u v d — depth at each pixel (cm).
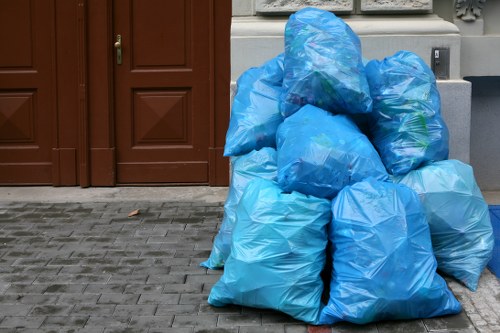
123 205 580
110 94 623
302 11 450
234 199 423
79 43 616
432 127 430
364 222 354
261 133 441
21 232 511
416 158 417
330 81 411
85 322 363
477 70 567
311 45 422
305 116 402
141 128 631
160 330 353
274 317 364
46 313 374
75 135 630
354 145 384
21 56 627
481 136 604
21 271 434
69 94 625
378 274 344
